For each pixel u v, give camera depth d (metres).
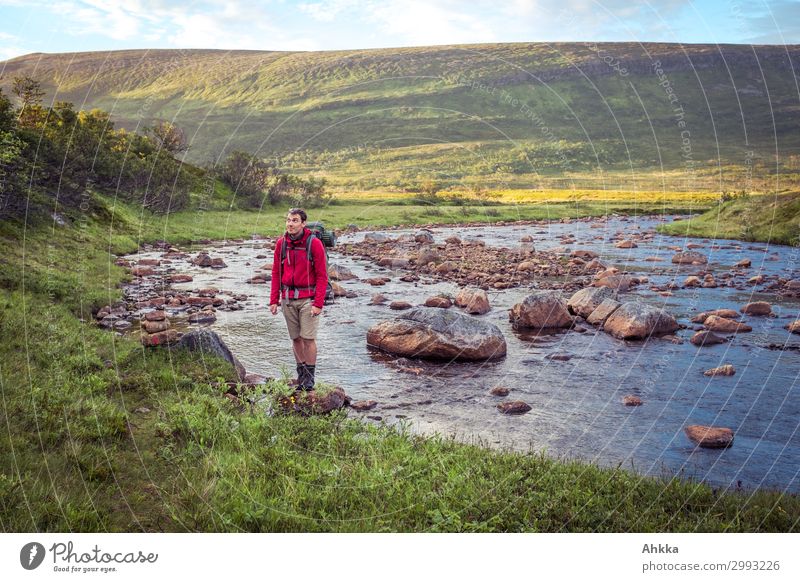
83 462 4.32
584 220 42.62
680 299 14.19
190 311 12.16
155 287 14.31
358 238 30.16
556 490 4.47
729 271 18.23
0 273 10.57
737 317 12.09
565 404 7.31
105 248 18.41
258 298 13.88
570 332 11.26
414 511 4.11
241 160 40.00
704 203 52.69
